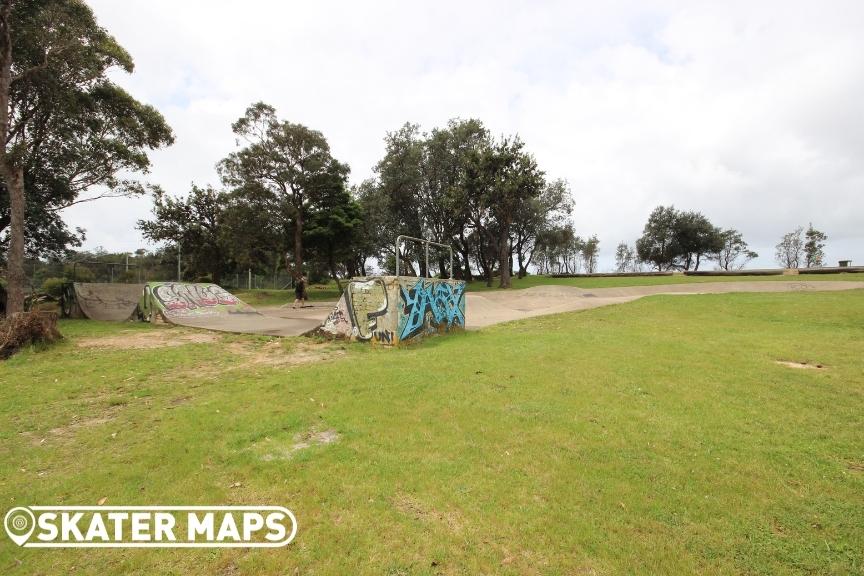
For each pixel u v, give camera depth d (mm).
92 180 16797
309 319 12797
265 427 4027
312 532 2457
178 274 31562
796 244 51719
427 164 33281
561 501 2738
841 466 3254
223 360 7453
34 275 22047
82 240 24109
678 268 54750
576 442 3643
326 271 44969
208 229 33531
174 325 11977
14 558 2305
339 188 28359
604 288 25703
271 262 39156
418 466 3205
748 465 3254
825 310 11664
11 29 12102
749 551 2293
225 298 15250
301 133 26391
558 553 2260
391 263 38562
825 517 2605
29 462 3443
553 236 41719
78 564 2264
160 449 3588
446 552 2266
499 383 5457
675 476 3074
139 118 16781
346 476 3066
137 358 7586
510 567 2158
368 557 2242
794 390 5156
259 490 2922
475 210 31188
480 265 45219
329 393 5086
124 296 16875
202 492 2908
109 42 14375
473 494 2816
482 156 28016
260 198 26391
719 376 5777
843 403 4695
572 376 5781
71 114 14508
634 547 2307
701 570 2143
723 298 15023
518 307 18312
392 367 6375
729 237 56938
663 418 4223
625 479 3025
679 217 50188
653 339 8641
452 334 10172
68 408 4828
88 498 2871
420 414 4324
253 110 25672
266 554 2285
